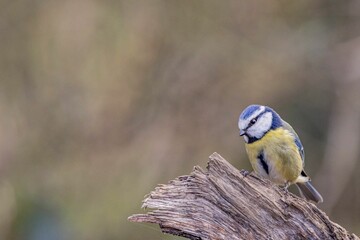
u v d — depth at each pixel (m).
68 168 13.71
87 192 13.49
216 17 14.20
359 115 14.09
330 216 13.89
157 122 13.92
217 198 6.57
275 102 14.22
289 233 6.59
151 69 14.04
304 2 14.46
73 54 14.00
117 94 13.92
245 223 6.57
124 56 13.97
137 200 13.34
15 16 14.27
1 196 13.37
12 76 14.20
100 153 13.80
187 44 14.14
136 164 13.69
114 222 13.11
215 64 14.10
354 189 14.28
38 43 14.16
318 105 14.41
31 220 13.03
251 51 14.12
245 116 8.25
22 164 13.79
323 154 14.45
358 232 14.06
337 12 14.57
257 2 14.20
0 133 13.97
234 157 13.83
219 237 6.51
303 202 6.66
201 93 14.04
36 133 13.99
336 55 14.17
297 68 14.14
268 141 8.16
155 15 14.09
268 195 6.61
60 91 14.04
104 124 13.89
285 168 8.20
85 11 14.02
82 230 13.01
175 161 13.73
